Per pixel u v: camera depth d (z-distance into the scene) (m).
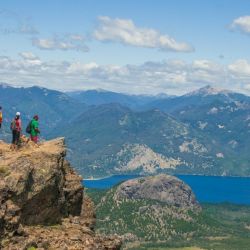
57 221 69.88
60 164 71.19
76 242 62.16
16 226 59.59
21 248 57.00
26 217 63.66
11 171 63.03
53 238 61.56
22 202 62.00
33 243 58.66
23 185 61.91
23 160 65.38
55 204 69.12
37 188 64.50
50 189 66.56
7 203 59.81
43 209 66.38
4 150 70.88
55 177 67.94
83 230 68.00
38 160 67.62
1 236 57.53
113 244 64.44
